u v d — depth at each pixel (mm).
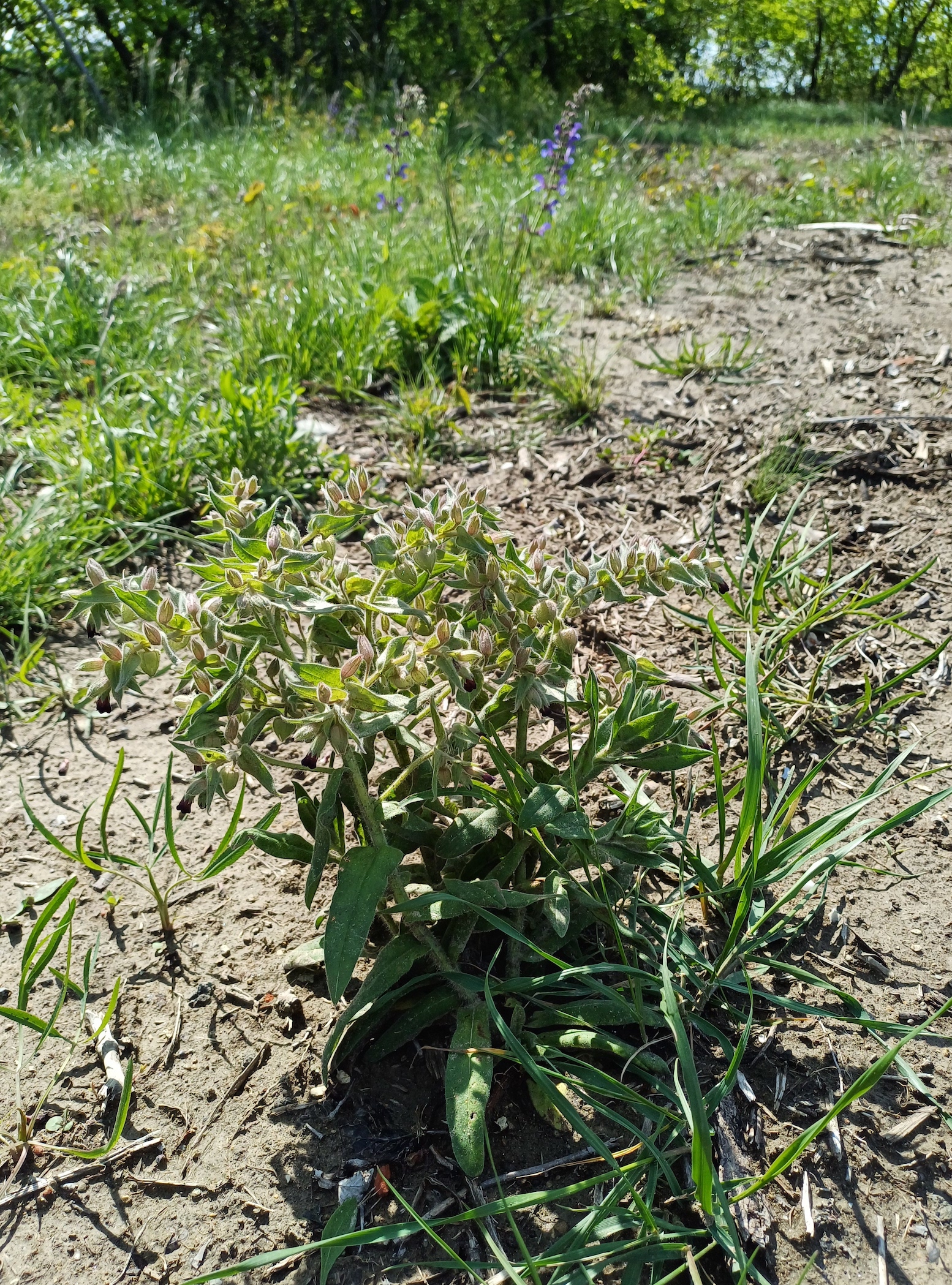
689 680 2832
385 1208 1682
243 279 5727
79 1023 2002
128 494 3617
